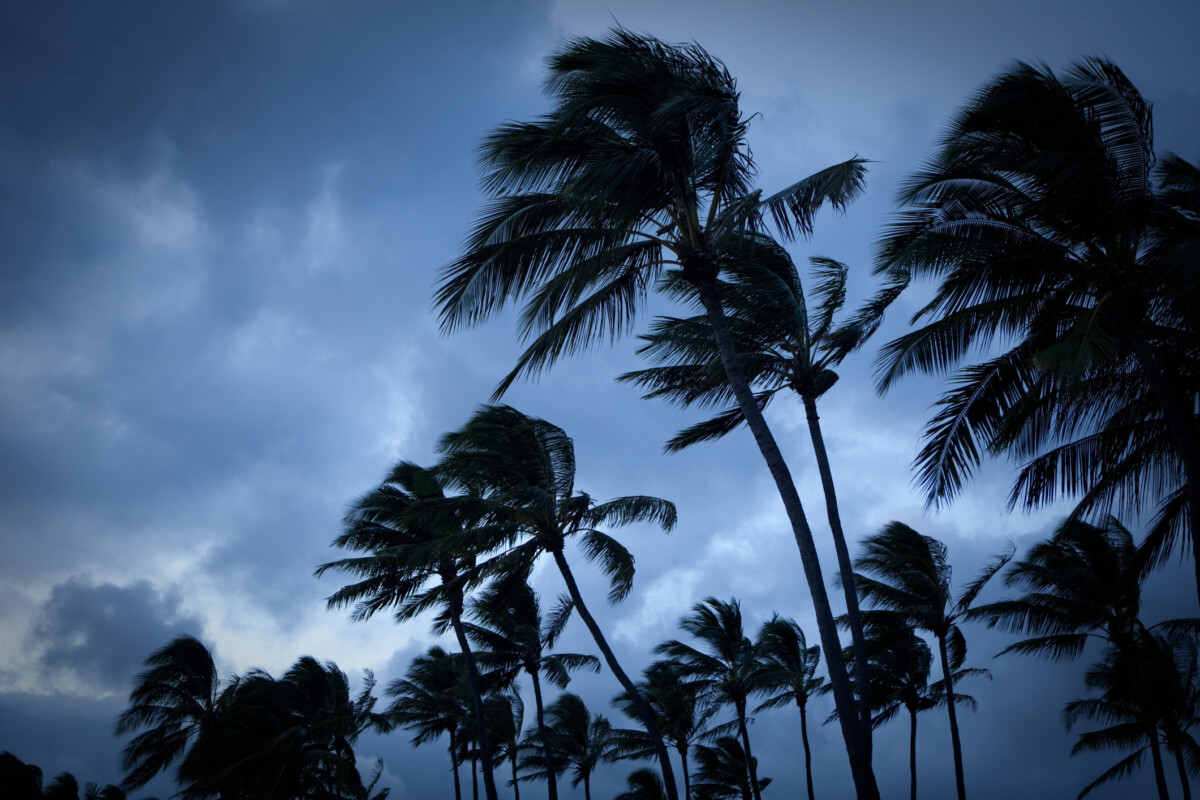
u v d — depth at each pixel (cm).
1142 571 1521
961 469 1383
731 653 3712
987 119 1189
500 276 1330
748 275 1584
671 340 1680
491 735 4475
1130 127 1128
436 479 2450
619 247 1330
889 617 3109
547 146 1251
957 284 1321
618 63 1180
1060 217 1213
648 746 4353
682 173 1260
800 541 1282
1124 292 1203
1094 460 1418
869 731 1652
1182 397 1353
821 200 1278
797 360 1823
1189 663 2697
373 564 2783
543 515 2202
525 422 2270
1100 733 2898
